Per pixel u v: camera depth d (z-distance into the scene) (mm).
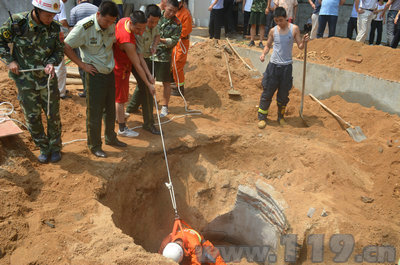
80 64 4664
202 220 6613
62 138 5801
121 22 5109
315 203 5309
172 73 7719
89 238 3908
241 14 14172
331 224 4898
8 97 6062
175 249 4004
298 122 7391
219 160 6812
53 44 4398
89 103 5000
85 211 4336
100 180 4918
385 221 4977
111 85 5066
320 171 5980
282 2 9711
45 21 4141
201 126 6984
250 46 10305
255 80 8938
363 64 8039
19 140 5016
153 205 6164
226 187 6648
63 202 4410
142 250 3828
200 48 9633
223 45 10016
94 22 4512
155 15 5312
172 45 6344
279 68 6648
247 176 6574
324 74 8141
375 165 6043
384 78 7191
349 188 5719
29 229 3881
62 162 5035
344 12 11992
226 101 7961
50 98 4629
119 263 3604
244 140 6766
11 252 3621
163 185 6324
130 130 6199
